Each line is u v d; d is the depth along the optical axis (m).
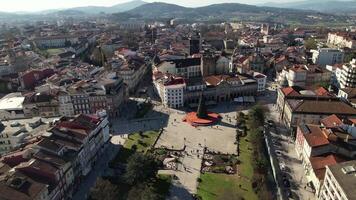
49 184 124.56
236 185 148.25
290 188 146.88
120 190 143.25
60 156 138.75
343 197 109.81
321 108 197.88
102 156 177.38
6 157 134.62
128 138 199.62
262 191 139.75
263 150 181.62
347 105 199.75
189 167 164.00
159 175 155.88
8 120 196.50
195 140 195.75
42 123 186.12
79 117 171.38
